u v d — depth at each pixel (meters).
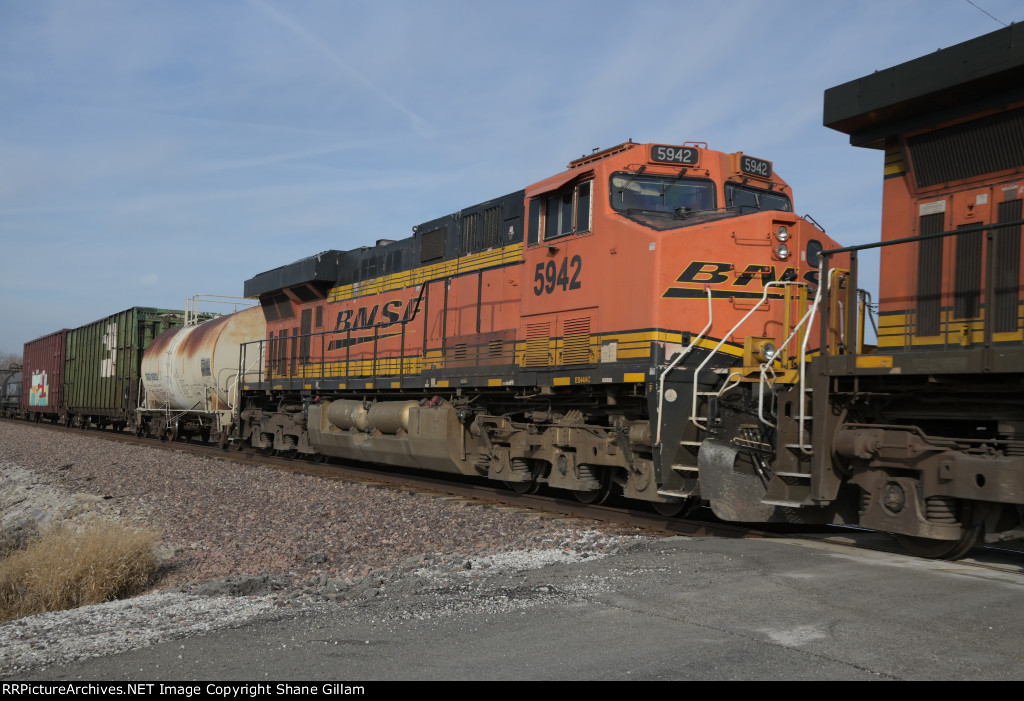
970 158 7.41
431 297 15.14
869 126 8.14
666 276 9.99
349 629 5.46
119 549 8.55
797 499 8.23
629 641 5.00
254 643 5.21
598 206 10.99
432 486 14.34
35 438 30.16
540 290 12.11
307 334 18.64
